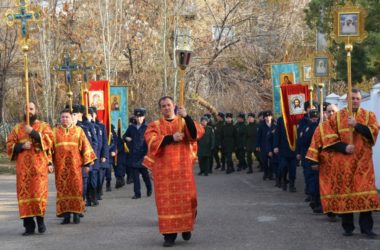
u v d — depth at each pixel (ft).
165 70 96.27
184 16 105.09
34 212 32.35
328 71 44.83
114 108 66.13
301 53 105.60
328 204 31.09
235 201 45.39
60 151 35.83
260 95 107.65
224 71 108.99
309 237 30.58
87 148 36.22
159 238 31.30
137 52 104.99
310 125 39.70
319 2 76.89
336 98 64.18
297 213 38.81
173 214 29.01
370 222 30.04
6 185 62.23
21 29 33.24
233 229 33.32
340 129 30.09
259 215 38.19
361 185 29.55
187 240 30.32
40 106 105.91
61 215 36.11
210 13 109.60
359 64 70.64
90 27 105.29
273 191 52.11
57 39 104.53
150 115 101.71
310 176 38.60
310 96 47.96
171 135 29.40
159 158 29.48
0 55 112.68
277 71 59.26
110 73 98.78
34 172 32.37
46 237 32.22
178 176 29.27
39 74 105.50
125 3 105.60
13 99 119.14
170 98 30.12
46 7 103.09
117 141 56.90
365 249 27.53
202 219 36.86
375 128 29.63
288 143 50.57
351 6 30.71
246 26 110.32
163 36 97.66
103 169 46.34
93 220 37.63
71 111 36.58
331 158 31.07
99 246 29.55
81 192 36.14
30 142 32.35
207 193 51.06
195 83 106.42
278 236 31.07
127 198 48.57
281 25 110.11
